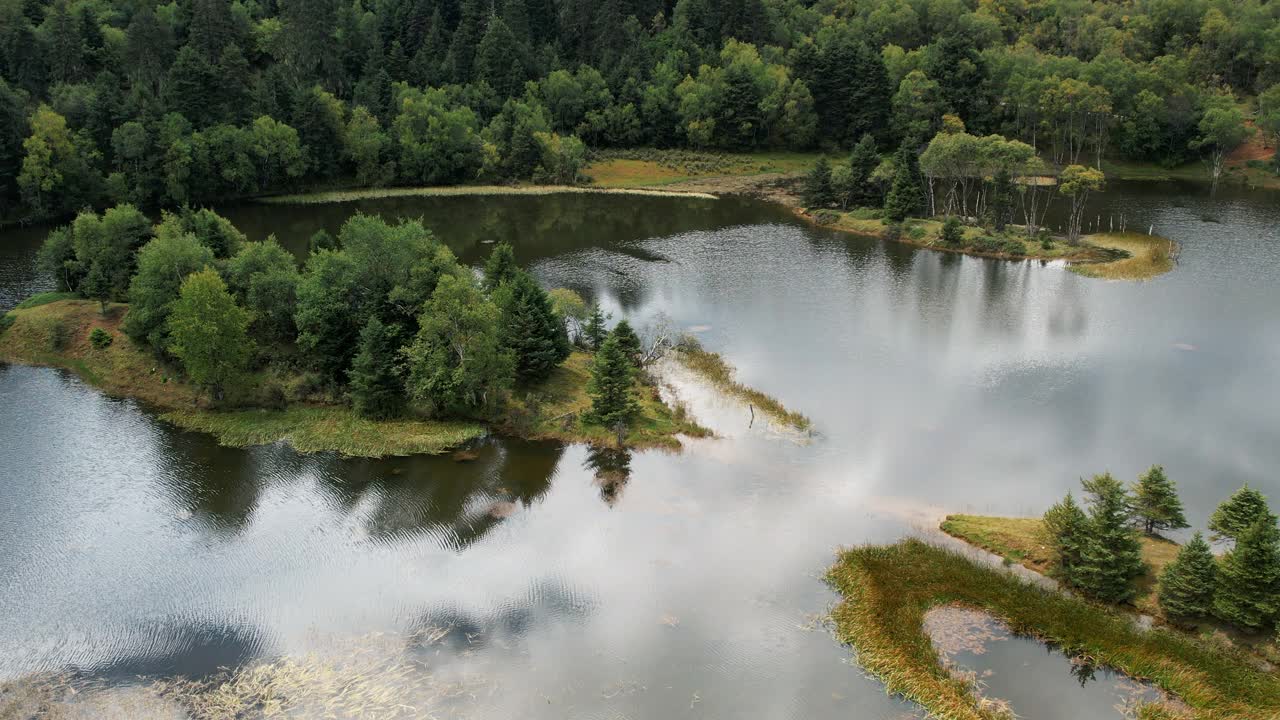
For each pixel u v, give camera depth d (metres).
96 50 165.25
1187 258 116.88
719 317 96.44
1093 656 41.78
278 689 40.59
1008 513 56.22
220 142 153.38
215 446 65.88
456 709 39.28
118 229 89.06
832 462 63.25
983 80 193.62
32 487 59.69
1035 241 125.00
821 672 41.91
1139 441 66.12
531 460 63.94
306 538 53.78
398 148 177.12
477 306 67.31
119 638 44.50
